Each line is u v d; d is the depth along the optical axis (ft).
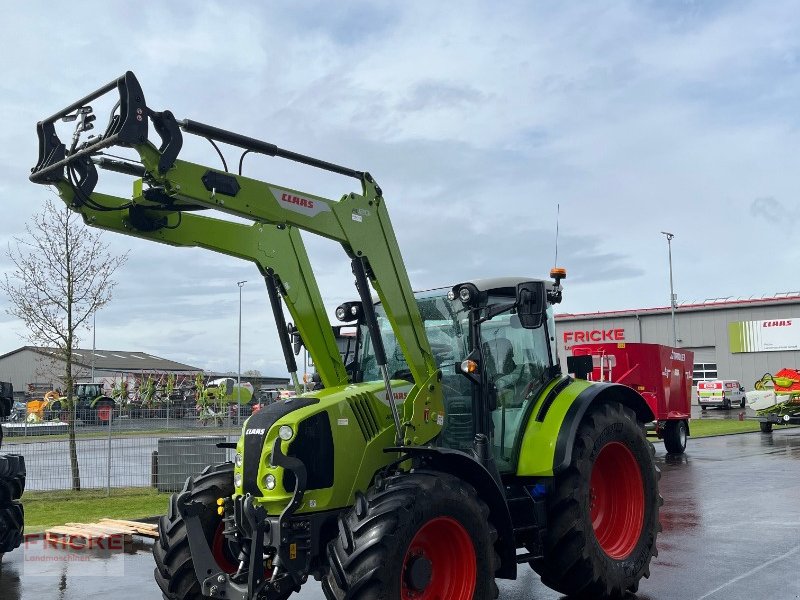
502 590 22.06
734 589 21.29
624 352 63.41
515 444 20.58
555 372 22.35
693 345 159.53
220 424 56.70
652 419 24.12
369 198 18.39
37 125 16.24
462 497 16.67
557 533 19.81
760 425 90.63
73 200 16.43
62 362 52.80
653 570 23.59
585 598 20.77
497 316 21.36
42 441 45.75
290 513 15.93
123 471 45.06
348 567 15.06
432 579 16.69
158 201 16.87
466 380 20.26
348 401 17.49
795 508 34.81
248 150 16.37
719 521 31.65
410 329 18.35
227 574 17.10
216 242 18.53
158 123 14.99
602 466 22.39
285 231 19.76
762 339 152.05
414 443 17.76
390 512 15.44
